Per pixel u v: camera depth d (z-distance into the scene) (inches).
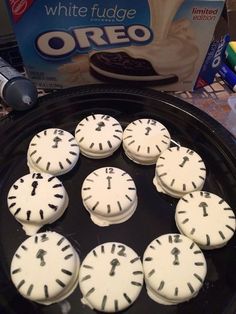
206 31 10.1
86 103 11.5
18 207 9.2
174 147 10.5
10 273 8.6
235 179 9.9
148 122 10.9
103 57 11.1
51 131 10.6
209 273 8.9
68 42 10.6
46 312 8.3
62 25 10.1
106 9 9.6
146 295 8.6
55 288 8.0
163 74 11.6
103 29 10.2
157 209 10.0
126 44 10.6
